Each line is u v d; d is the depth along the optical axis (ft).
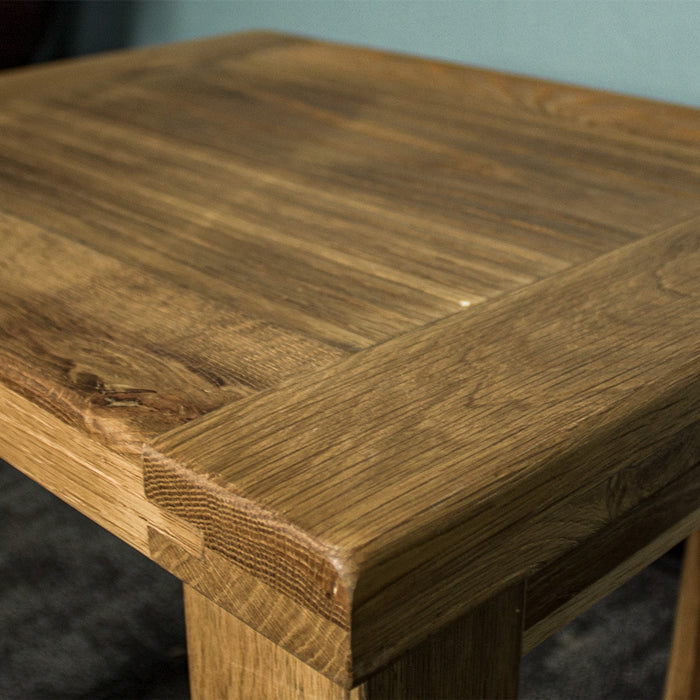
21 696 3.44
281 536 1.06
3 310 1.66
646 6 3.12
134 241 1.97
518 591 1.38
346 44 3.85
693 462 1.50
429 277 1.80
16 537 4.30
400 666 1.25
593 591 1.61
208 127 2.76
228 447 1.22
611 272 1.80
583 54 3.34
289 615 1.10
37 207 2.16
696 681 3.01
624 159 2.48
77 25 5.24
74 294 1.72
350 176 2.37
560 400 1.33
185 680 3.52
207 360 1.48
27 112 2.90
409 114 2.87
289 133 2.71
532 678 3.53
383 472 1.15
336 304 1.69
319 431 1.26
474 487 1.12
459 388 1.37
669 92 3.17
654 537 1.63
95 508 1.43
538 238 1.99
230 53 3.57
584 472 1.26
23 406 1.49
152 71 3.35
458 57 3.74
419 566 1.06
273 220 2.09
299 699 1.35
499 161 2.48
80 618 3.84
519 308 1.65
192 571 1.25
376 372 1.43
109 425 1.30
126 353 1.50
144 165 2.45
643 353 1.47
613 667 3.58
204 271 1.83
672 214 2.12
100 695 3.45
